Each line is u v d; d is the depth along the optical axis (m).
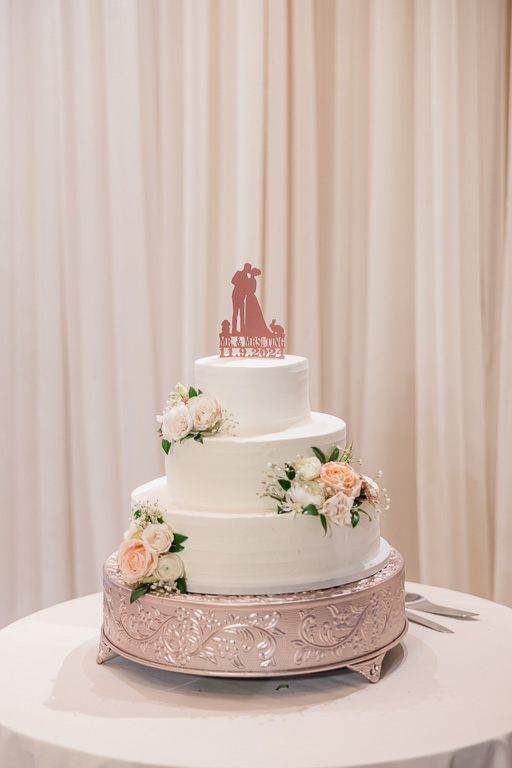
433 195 3.38
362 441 3.51
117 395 3.60
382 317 3.45
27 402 3.67
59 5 3.49
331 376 3.58
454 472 3.45
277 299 3.49
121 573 2.14
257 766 1.62
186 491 2.10
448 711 1.84
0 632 2.38
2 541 3.72
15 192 3.62
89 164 3.52
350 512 2.02
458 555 3.46
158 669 2.12
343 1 3.43
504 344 3.40
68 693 1.97
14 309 3.65
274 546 1.96
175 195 3.54
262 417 2.10
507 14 3.45
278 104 3.44
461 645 2.23
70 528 3.69
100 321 3.57
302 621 1.91
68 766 1.69
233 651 1.90
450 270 3.38
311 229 3.48
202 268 3.48
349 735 1.74
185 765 1.62
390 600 2.06
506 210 3.45
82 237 3.55
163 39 3.48
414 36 3.39
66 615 2.53
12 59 3.57
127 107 3.47
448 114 3.34
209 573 1.98
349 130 3.48
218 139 3.49
